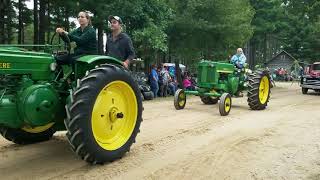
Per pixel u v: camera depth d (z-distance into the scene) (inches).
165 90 636.1
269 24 1284.4
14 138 239.9
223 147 255.6
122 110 223.9
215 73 444.8
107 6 563.2
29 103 193.5
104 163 210.5
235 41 806.5
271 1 1246.3
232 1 758.5
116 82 213.5
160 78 628.1
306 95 711.7
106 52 275.7
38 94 197.6
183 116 391.2
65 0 600.7
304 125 340.8
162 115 396.2
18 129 238.7
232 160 224.1
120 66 222.1
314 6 944.9
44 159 218.2
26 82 199.2
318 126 335.6
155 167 208.5
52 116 207.2
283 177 195.6
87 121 193.9
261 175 198.1
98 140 207.8
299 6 1002.7
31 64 201.8
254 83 448.8
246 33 823.7
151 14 614.9
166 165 212.5
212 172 201.9
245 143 267.3
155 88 608.4
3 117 189.0
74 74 222.8
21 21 789.9
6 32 753.6
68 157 222.4
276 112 436.8
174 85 663.8
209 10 743.7
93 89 197.2
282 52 1941.4
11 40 772.6
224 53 805.2
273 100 591.2
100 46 600.1
